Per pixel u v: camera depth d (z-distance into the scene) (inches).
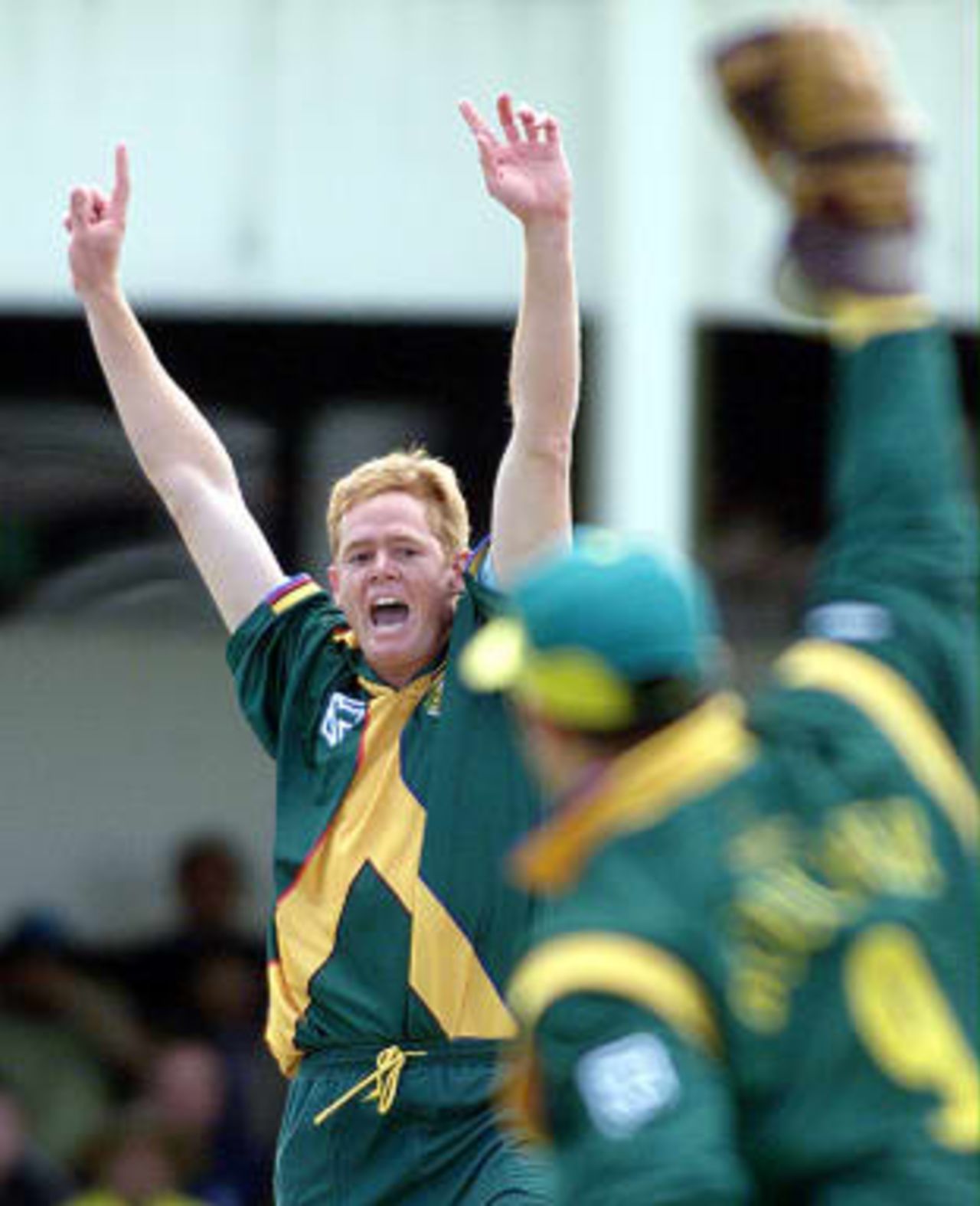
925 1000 470.6
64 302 1397.6
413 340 1455.5
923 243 516.4
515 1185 717.9
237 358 1459.2
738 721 494.0
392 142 1391.5
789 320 1363.2
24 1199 1318.9
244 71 1387.8
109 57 1386.6
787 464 1424.7
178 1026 1416.1
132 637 1577.3
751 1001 463.5
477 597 738.2
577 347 733.9
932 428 513.3
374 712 759.7
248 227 1393.9
